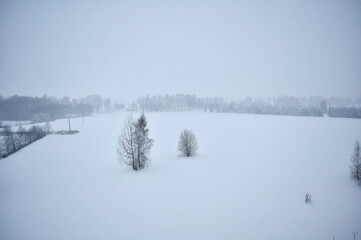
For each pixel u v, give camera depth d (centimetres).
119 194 2292
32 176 2958
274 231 1639
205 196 2222
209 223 1739
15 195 2342
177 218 1814
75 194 2323
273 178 2741
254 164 3341
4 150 4606
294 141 5175
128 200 2150
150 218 1817
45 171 3164
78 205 2073
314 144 4828
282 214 1878
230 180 2662
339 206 2030
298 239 1553
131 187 2464
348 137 5484
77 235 1600
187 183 2564
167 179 2692
